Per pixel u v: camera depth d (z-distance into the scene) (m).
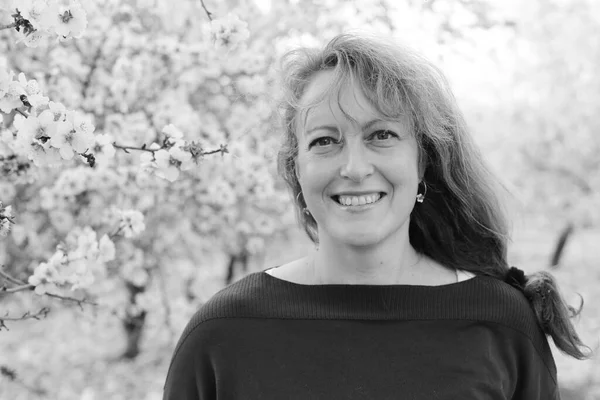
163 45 3.29
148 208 3.65
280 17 3.90
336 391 1.39
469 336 1.44
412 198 1.43
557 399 1.58
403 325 1.44
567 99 7.68
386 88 1.37
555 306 1.54
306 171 1.41
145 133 3.06
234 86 3.35
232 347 1.44
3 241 3.42
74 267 2.06
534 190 8.13
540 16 7.36
